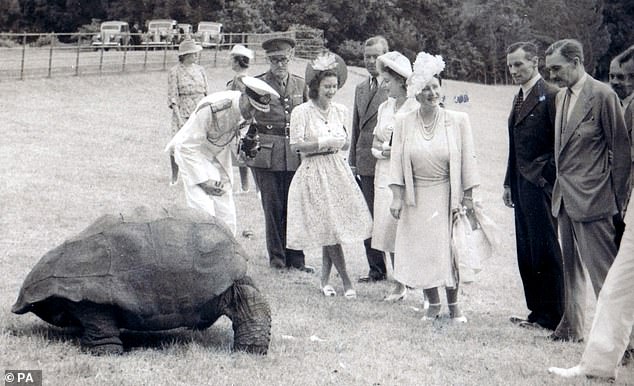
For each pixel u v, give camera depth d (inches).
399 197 333.4
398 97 370.9
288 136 410.3
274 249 413.7
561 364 282.0
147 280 258.7
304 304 343.0
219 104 337.1
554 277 332.5
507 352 293.1
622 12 2773.1
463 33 2706.7
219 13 2226.9
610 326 261.3
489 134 1247.5
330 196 362.3
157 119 930.1
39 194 522.6
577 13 2652.6
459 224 330.6
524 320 346.0
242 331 271.0
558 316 334.0
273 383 242.8
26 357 249.0
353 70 1800.0
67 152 684.1
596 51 2659.9
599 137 297.3
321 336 298.8
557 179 308.0
